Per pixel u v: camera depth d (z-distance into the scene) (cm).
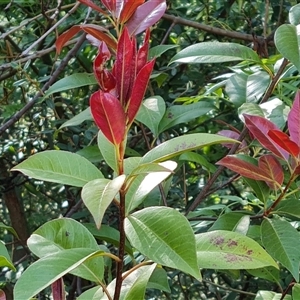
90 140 206
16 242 249
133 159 89
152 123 133
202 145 78
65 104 252
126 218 77
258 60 125
